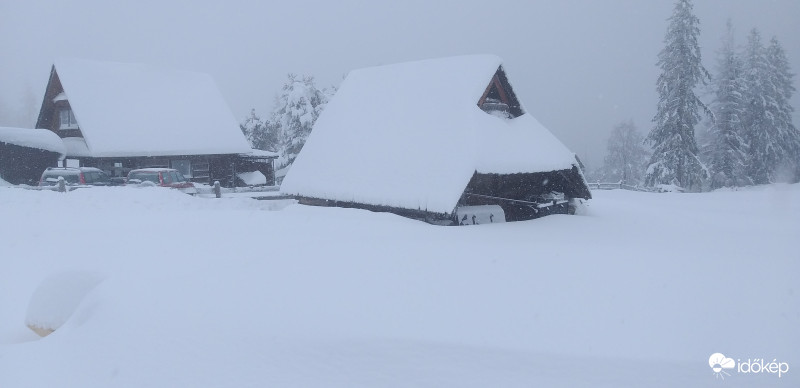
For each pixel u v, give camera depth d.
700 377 4.57
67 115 35.72
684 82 38.91
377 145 18.38
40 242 11.88
